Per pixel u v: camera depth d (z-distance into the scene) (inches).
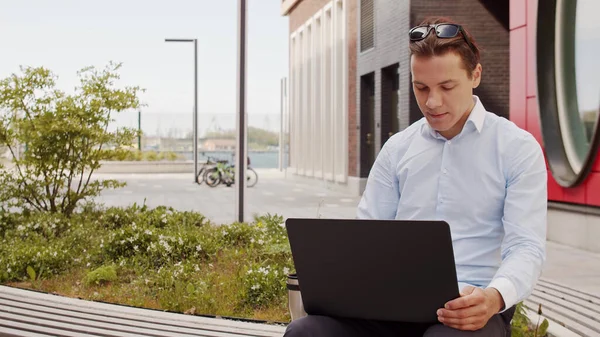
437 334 79.7
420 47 84.5
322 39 840.3
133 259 269.0
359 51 703.1
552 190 366.3
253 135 1369.3
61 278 254.1
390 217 101.7
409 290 80.7
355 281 83.0
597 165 328.8
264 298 219.1
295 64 1017.5
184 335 161.6
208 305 215.2
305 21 933.8
